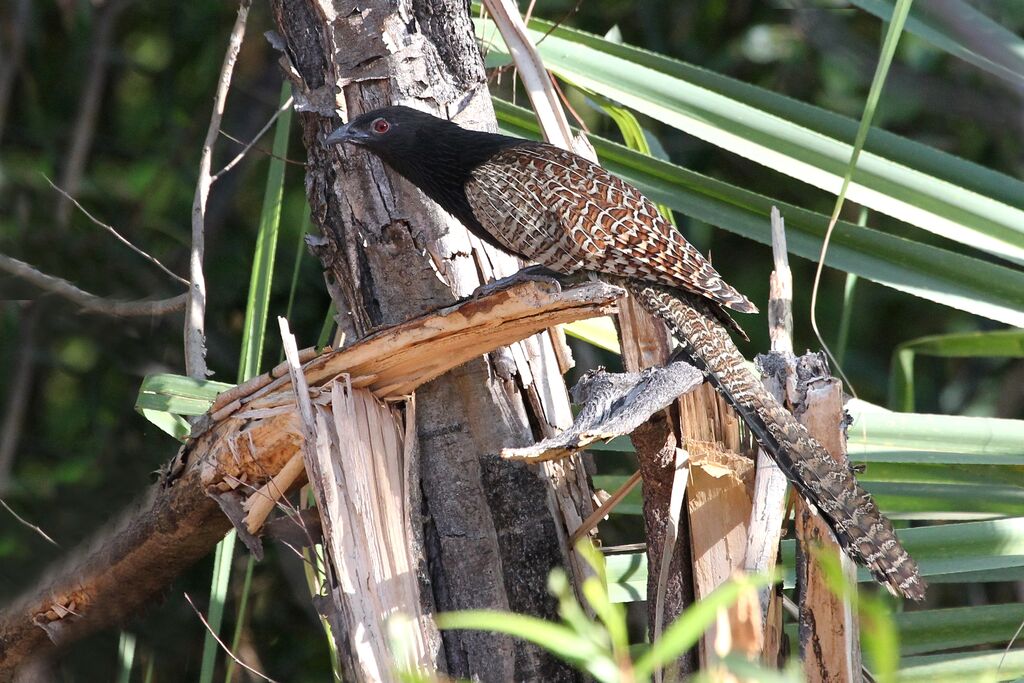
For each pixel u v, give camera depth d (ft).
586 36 34.76
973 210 31.50
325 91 29.86
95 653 38.60
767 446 23.73
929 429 28.99
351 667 24.86
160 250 50.70
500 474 28.27
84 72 53.16
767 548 23.58
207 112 53.67
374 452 25.98
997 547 28.32
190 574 46.29
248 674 45.44
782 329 26.22
